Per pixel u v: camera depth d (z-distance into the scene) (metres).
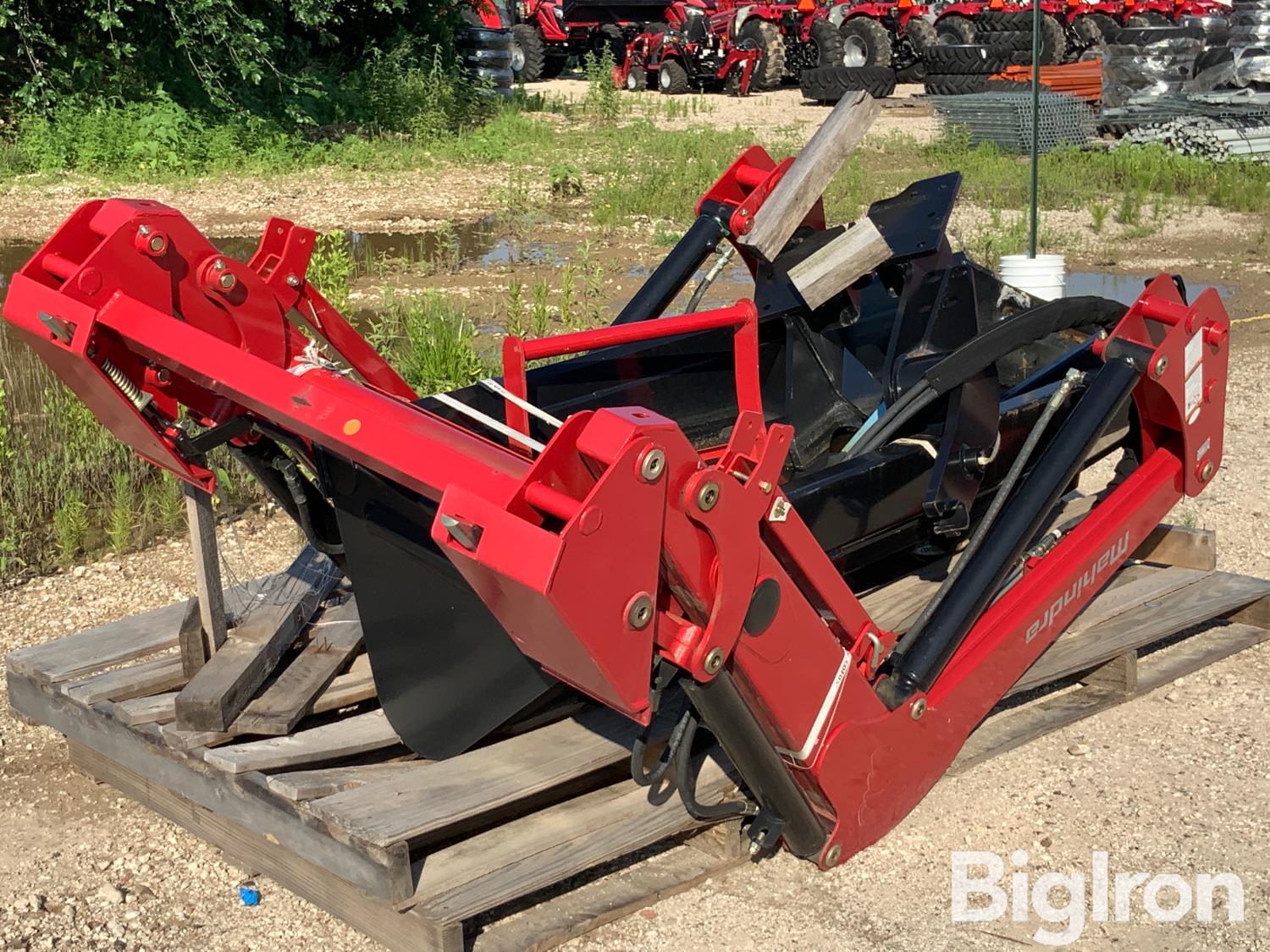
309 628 4.31
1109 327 4.56
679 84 26.88
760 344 5.03
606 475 2.73
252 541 6.24
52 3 17.72
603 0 27.94
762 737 3.42
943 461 4.30
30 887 3.81
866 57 24.03
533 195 15.51
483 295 10.44
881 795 3.76
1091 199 15.52
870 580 5.02
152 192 15.17
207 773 3.76
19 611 5.56
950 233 13.17
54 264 3.62
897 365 4.89
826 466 4.27
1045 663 4.53
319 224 13.73
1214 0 22.80
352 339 4.21
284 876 3.75
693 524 3.01
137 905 3.72
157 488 6.73
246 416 3.76
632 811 3.69
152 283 3.66
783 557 3.38
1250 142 17.80
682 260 4.95
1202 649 5.14
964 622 3.75
